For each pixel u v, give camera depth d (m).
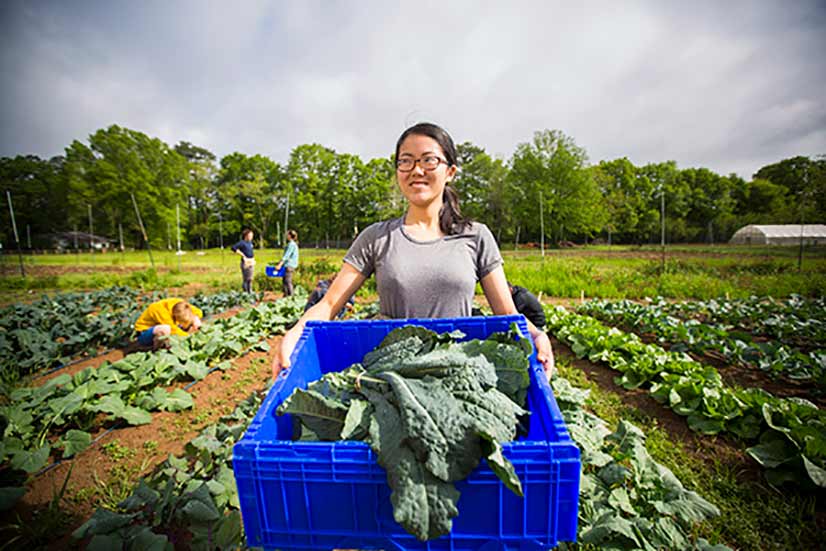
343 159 64.38
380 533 1.18
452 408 1.24
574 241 72.38
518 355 1.54
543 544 1.15
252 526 1.22
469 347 1.65
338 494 1.18
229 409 4.77
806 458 3.14
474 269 2.20
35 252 48.84
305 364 1.87
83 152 55.81
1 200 56.59
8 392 4.51
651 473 2.77
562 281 14.67
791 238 49.28
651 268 18.28
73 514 3.02
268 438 1.38
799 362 5.53
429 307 2.11
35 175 61.09
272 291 14.80
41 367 6.16
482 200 58.25
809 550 2.59
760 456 3.33
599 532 2.24
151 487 2.96
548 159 51.16
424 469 1.13
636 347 6.05
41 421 4.01
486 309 8.66
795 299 10.97
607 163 78.12
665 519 2.43
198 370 5.45
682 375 5.00
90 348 6.84
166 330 6.34
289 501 1.19
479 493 1.15
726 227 61.78
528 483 1.11
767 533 2.75
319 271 17.25
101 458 3.74
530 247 52.09
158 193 56.62
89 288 16.59
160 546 2.28
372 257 2.22
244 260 13.30
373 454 1.16
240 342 7.02
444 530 1.05
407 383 1.41
